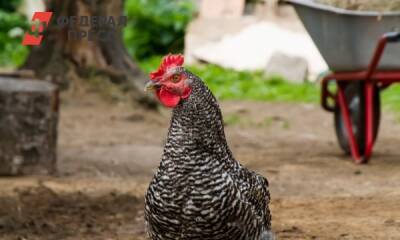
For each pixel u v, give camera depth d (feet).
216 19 109.09
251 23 107.45
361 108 52.60
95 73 71.31
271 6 106.83
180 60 24.22
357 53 50.34
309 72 102.83
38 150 46.80
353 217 37.01
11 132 46.03
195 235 23.57
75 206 39.11
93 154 55.52
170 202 23.41
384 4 51.49
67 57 71.10
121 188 44.01
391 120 77.15
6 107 45.80
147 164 52.65
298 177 48.11
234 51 105.19
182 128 23.59
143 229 35.06
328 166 51.98
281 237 33.42
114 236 34.04
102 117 68.44
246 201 23.76
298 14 52.95
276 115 79.56
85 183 45.27
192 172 23.38
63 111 69.10
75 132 63.72
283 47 104.27
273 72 101.14
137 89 72.08
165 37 116.78
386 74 50.57
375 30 49.29
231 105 85.46
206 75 98.53
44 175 47.11
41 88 46.73
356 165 52.21
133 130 65.98
